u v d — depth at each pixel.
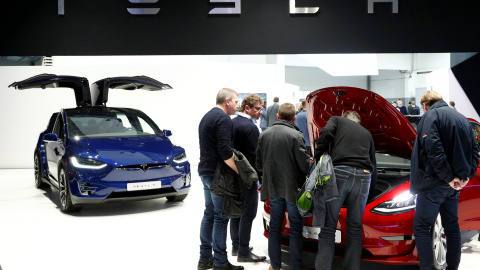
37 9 7.18
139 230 5.36
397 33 7.32
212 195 3.73
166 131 7.04
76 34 7.23
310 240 3.71
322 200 3.29
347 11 7.32
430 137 3.13
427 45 7.30
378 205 3.50
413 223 3.37
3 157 11.45
